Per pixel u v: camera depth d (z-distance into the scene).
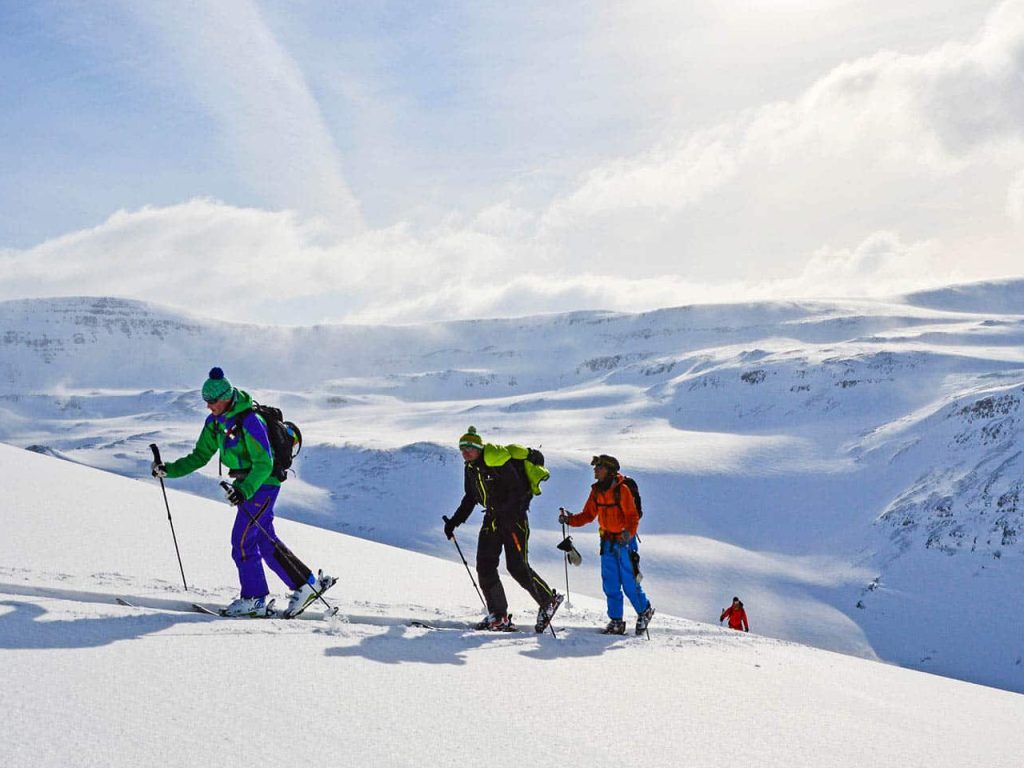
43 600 4.91
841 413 150.00
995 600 67.19
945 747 4.76
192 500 12.06
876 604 70.06
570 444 163.75
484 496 6.85
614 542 7.68
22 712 3.07
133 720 3.17
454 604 7.73
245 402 5.72
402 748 3.30
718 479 112.88
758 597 71.94
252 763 2.93
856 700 5.77
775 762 3.88
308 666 4.30
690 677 5.56
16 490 9.41
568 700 4.42
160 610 5.29
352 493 106.88
